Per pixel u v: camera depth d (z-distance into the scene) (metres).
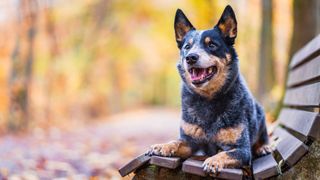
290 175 3.97
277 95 11.40
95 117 24.47
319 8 8.46
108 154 8.85
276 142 5.29
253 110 4.75
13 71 13.61
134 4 20.44
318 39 5.02
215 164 3.89
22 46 13.85
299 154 3.85
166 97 42.53
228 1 15.82
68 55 20.17
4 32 14.99
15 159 7.71
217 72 4.43
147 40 22.00
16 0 14.58
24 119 13.59
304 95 4.97
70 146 10.00
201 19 16.11
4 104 14.53
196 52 4.39
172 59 23.72
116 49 22.50
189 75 4.53
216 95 4.41
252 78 16.19
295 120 4.94
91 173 6.82
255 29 15.95
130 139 12.17
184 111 4.58
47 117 17.80
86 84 22.16
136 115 27.11
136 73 29.28
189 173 4.17
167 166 4.10
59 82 19.61
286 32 14.36
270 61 12.27
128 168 4.29
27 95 13.72
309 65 5.18
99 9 20.72
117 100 28.69
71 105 20.84
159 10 20.14
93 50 21.61
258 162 4.50
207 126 4.43
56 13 18.56
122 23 21.23
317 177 3.88
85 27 20.64
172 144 4.39
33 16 14.10
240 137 4.34
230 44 4.66
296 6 8.57
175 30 5.05
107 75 24.69
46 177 6.39
